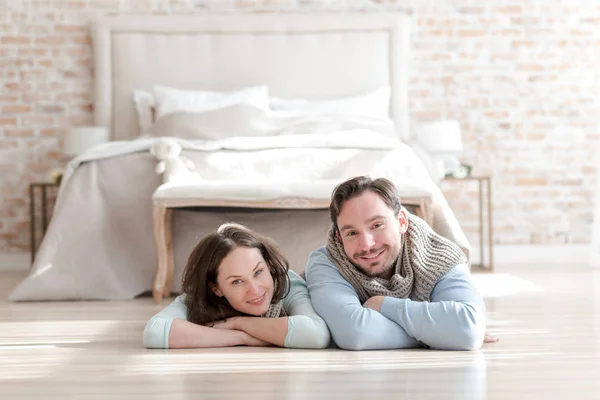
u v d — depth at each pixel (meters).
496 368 2.21
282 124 5.19
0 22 6.11
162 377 2.13
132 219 4.32
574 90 6.24
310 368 2.21
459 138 5.75
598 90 6.24
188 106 5.64
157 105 5.77
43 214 5.85
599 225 5.82
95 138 5.67
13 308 3.84
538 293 4.20
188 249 4.23
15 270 6.02
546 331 2.93
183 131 5.15
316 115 5.33
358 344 2.48
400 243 2.60
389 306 2.51
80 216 4.25
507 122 6.24
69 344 2.77
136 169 4.36
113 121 6.03
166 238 4.13
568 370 2.18
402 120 6.09
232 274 2.59
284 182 3.96
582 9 6.22
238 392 1.94
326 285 2.61
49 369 2.29
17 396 1.95
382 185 2.56
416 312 2.48
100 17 6.05
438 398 1.86
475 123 6.24
